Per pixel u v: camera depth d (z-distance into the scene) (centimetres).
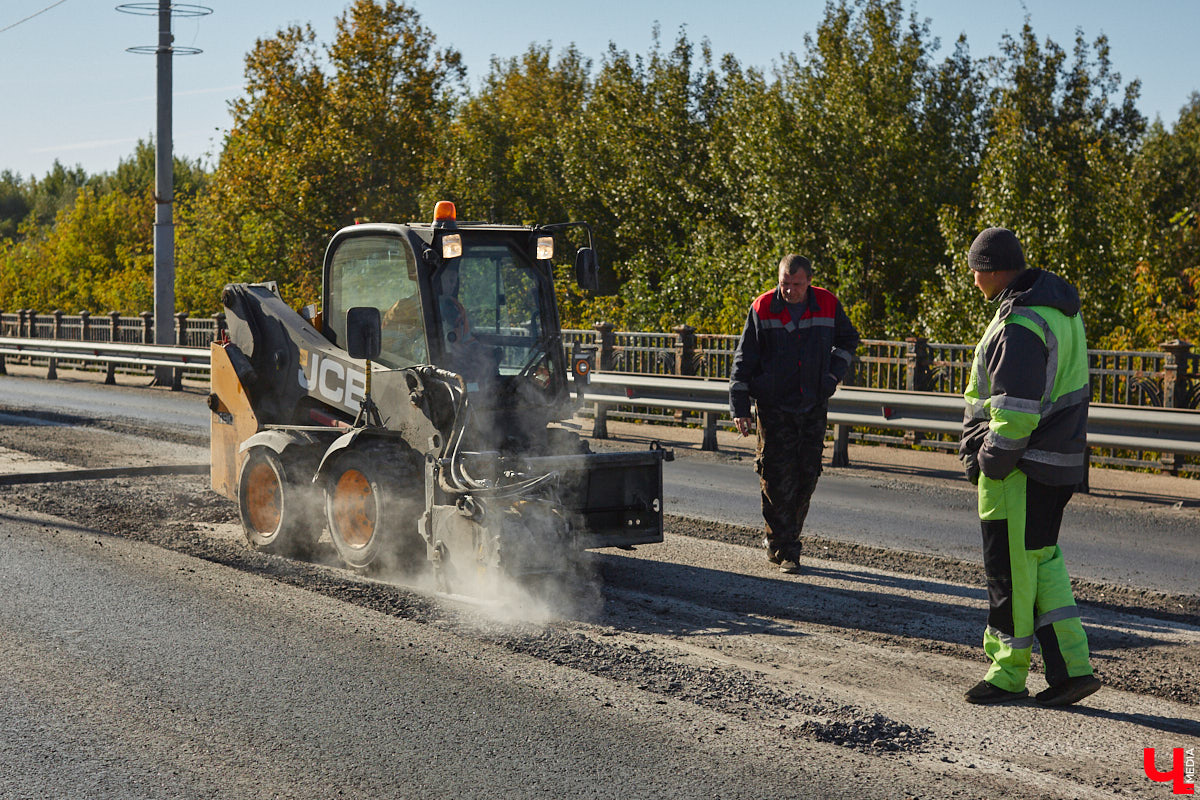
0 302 4719
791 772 363
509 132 3581
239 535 738
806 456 655
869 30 2250
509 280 653
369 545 610
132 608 554
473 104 3572
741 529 784
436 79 3089
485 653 485
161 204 1969
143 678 454
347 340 623
